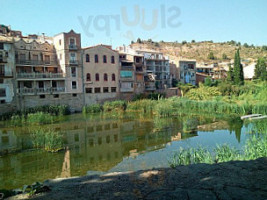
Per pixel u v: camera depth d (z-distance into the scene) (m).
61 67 44.59
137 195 5.45
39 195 5.76
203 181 6.14
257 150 12.47
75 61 44.66
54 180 6.96
